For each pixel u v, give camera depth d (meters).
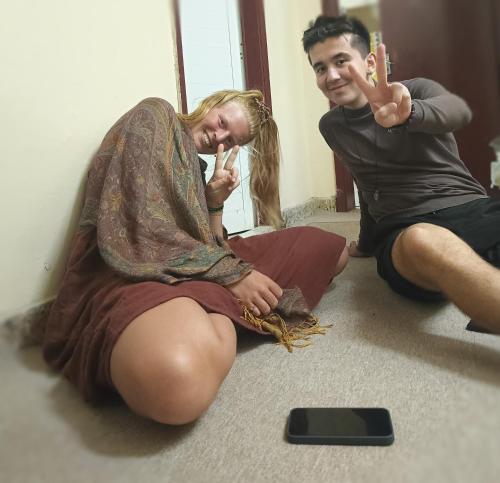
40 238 1.05
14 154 0.99
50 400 0.36
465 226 0.98
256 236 1.25
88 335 0.75
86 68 1.14
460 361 0.83
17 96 0.99
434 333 0.98
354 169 1.19
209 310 0.82
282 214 1.54
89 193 0.98
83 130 1.14
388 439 0.61
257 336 1.06
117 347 0.69
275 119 1.25
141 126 0.96
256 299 0.95
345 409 0.70
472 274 0.83
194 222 0.96
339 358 0.90
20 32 0.99
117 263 0.85
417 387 0.75
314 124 1.32
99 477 0.38
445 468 0.32
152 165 0.93
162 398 0.65
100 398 0.77
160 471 0.54
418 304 1.17
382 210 1.17
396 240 1.04
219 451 0.63
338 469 0.57
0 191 0.96
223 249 0.96
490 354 0.85
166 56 1.38
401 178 1.06
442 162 0.92
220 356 0.72
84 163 1.15
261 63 1.05
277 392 0.79
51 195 1.07
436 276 0.89
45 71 1.04
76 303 0.89
